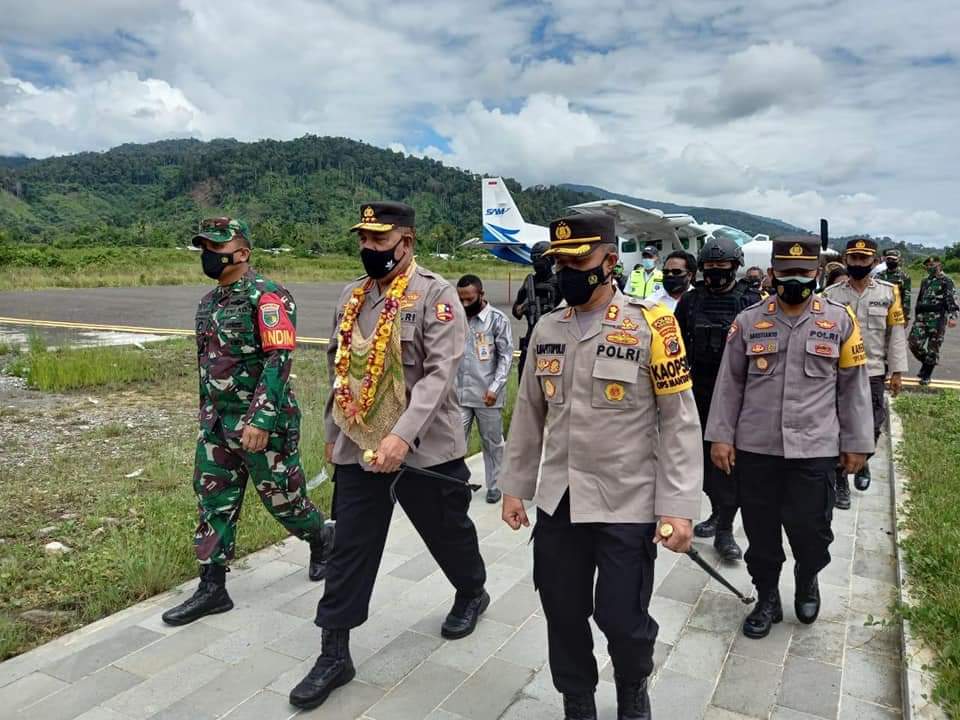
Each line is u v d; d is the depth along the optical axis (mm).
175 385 9758
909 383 10125
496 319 5113
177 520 4680
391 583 3900
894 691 2900
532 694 2875
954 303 9555
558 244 2324
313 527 3779
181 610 3412
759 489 3320
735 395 3471
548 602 2477
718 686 2943
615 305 2430
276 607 3611
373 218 2832
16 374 10297
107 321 16859
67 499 5164
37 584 3838
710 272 4266
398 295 2902
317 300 23094
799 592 3426
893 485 5363
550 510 2438
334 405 3014
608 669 3062
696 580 4012
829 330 3250
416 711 2756
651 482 2391
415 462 2967
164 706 2777
